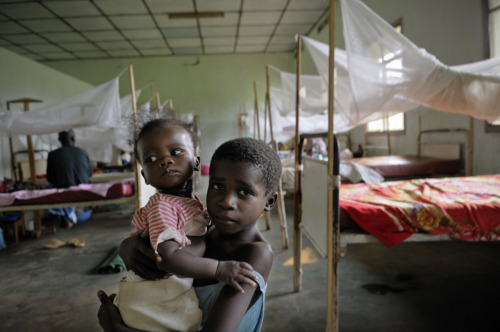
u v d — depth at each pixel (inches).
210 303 25.3
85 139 233.5
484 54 141.1
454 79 87.0
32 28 295.4
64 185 166.1
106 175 223.3
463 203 81.1
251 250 24.8
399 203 85.4
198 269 21.7
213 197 23.4
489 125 143.2
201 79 415.8
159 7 265.0
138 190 127.4
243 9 275.4
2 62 215.3
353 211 78.5
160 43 356.8
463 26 152.6
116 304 26.9
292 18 299.1
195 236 25.8
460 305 85.4
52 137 232.2
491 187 106.0
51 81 278.4
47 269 122.0
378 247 130.3
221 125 419.5
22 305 95.5
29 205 134.4
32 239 160.6
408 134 211.9
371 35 81.4
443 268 109.2
